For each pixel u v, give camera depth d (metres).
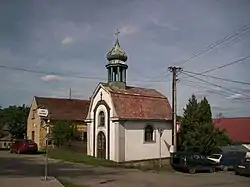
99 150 36.72
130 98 36.97
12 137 60.22
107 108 35.97
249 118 55.44
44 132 49.03
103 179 19.64
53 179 17.86
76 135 46.22
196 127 36.94
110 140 35.41
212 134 36.91
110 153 35.19
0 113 61.31
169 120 37.91
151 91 41.38
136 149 35.28
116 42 39.78
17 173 20.97
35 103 52.72
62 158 34.16
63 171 23.36
